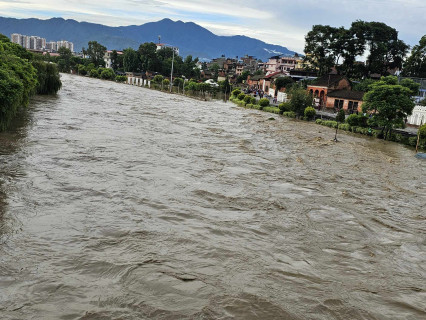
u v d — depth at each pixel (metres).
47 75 51.00
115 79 112.00
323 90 64.69
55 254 10.73
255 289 9.82
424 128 36.44
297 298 9.61
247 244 12.46
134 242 11.77
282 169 23.30
